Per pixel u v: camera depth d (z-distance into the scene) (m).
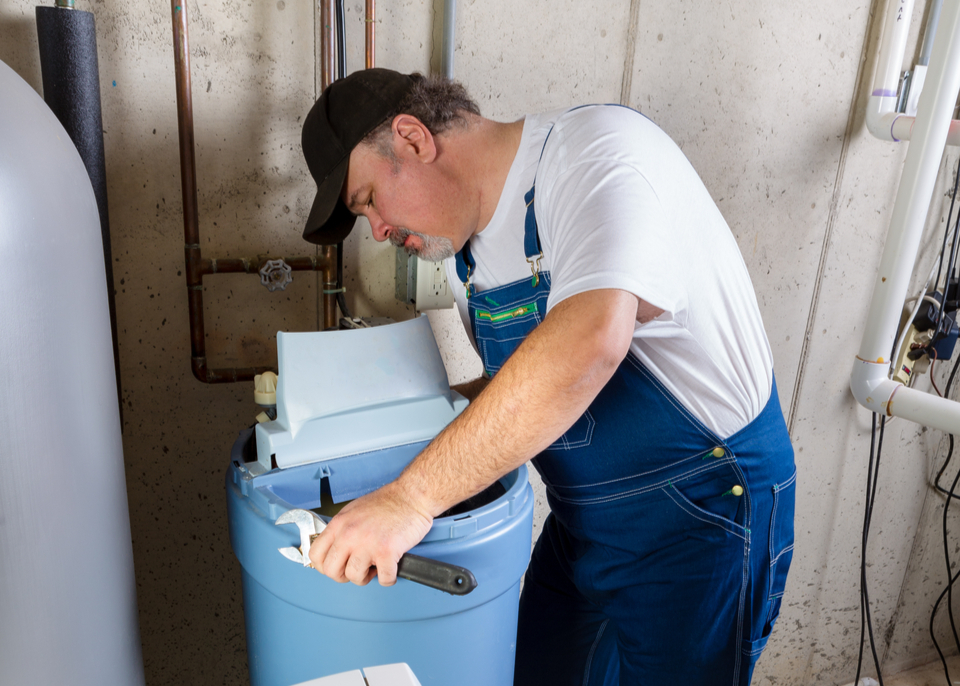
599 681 1.40
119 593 0.82
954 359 1.96
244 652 1.40
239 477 0.88
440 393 1.00
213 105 1.12
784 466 1.08
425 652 0.84
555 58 1.33
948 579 2.22
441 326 1.41
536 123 0.97
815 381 1.83
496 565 0.85
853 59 1.57
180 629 1.33
